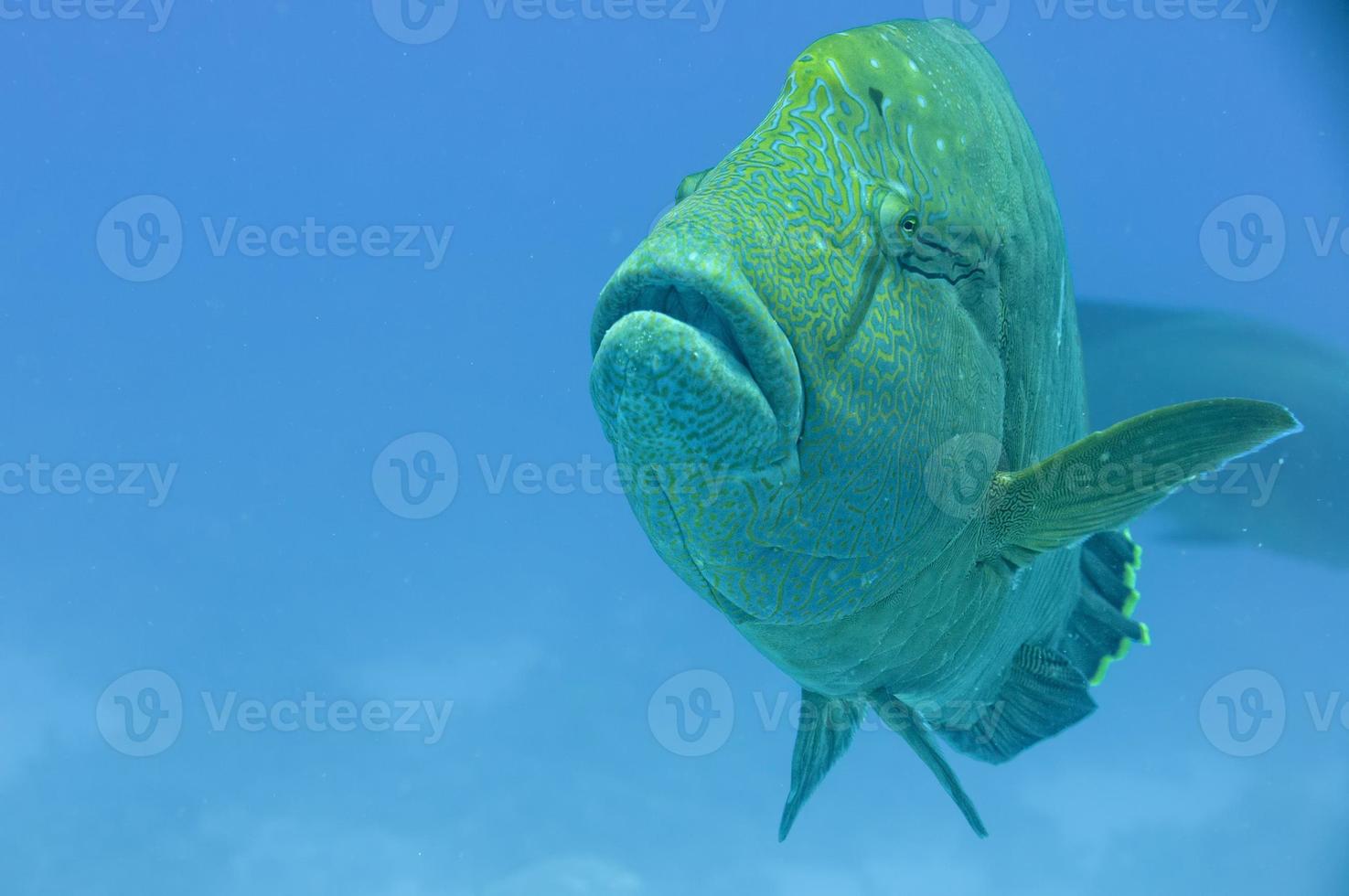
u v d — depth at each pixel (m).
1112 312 10.87
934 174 2.08
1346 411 11.19
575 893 13.98
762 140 1.96
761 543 1.90
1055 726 3.46
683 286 1.70
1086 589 3.90
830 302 1.83
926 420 1.99
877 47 2.13
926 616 2.37
